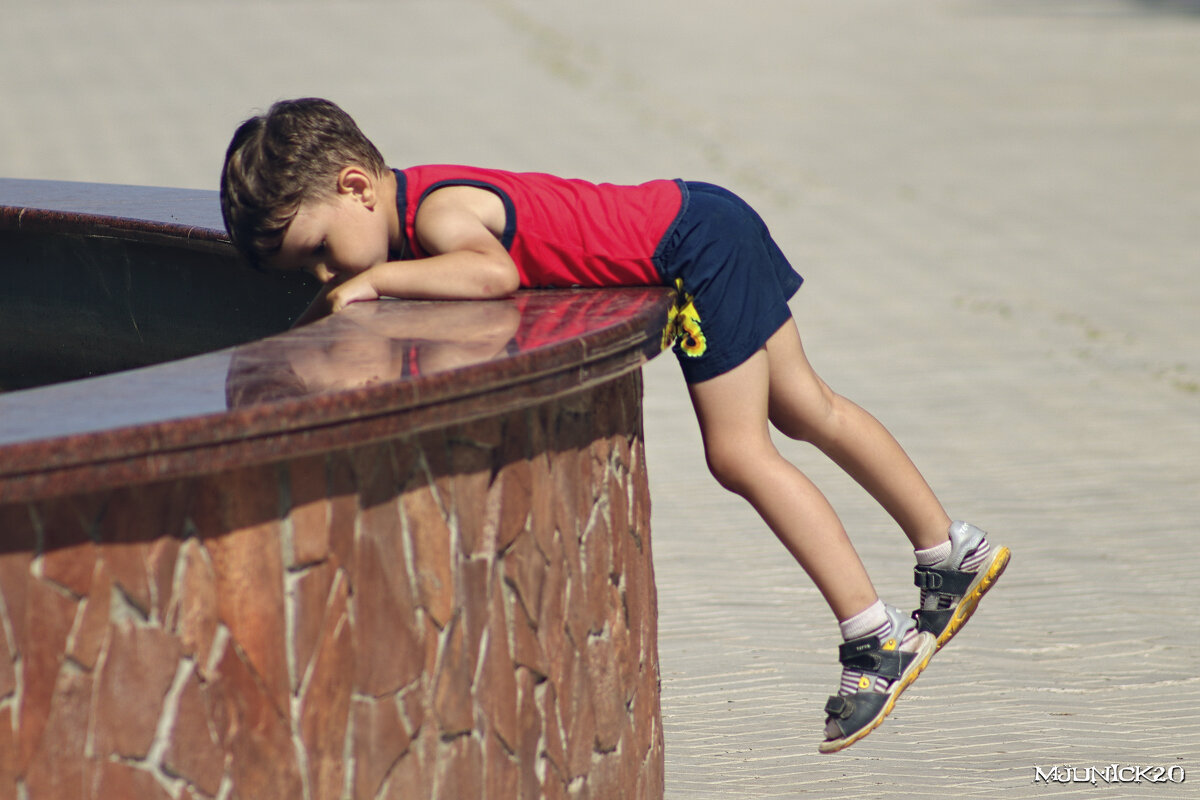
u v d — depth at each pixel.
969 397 30.39
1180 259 43.28
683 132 66.62
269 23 110.25
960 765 14.49
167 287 15.59
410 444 8.44
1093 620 18.70
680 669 17.34
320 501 8.02
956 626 12.38
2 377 17.25
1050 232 47.41
